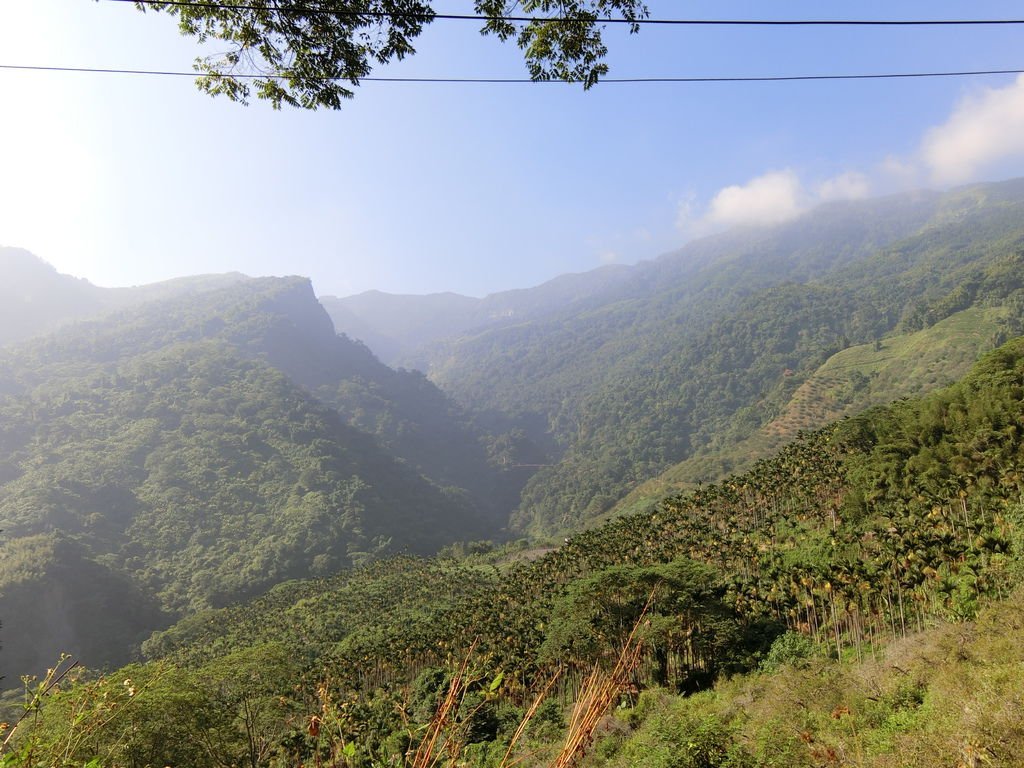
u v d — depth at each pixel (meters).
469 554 162.25
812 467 86.62
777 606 53.25
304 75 8.20
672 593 49.47
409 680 66.75
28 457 183.00
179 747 16.19
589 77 8.70
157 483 182.50
